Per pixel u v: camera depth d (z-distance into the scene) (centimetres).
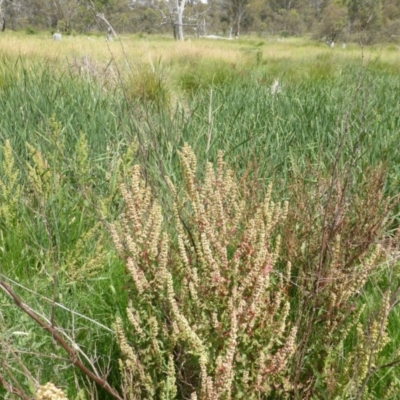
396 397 194
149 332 173
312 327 202
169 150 357
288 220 247
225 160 377
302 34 5416
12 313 218
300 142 436
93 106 440
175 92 644
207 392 152
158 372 175
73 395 190
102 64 696
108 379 200
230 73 902
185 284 177
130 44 1409
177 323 172
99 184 353
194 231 199
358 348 181
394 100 585
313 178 339
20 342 193
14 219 308
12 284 238
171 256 197
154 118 413
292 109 502
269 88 600
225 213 220
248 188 300
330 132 445
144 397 179
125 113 411
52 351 206
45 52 1043
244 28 6731
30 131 385
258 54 1249
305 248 235
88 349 206
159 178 313
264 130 441
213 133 413
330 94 568
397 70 1071
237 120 462
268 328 176
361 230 247
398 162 402
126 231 197
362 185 308
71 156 363
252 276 171
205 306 173
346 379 178
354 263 233
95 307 244
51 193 295
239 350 169
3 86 534
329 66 1002
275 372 169
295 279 238
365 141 396
